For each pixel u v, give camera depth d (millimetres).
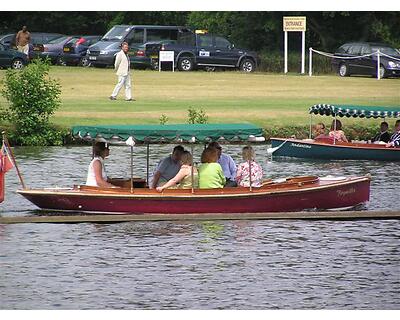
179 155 38781
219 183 38812
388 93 78875
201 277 30141
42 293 28672
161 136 37969
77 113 64500
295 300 28109
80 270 30875
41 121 60469
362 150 55938
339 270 30922
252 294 28625
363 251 33250
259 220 38000
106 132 38094
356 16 109312
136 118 63469
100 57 92500
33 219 37469
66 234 35500
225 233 35719
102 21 119000
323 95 76500
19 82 60031
